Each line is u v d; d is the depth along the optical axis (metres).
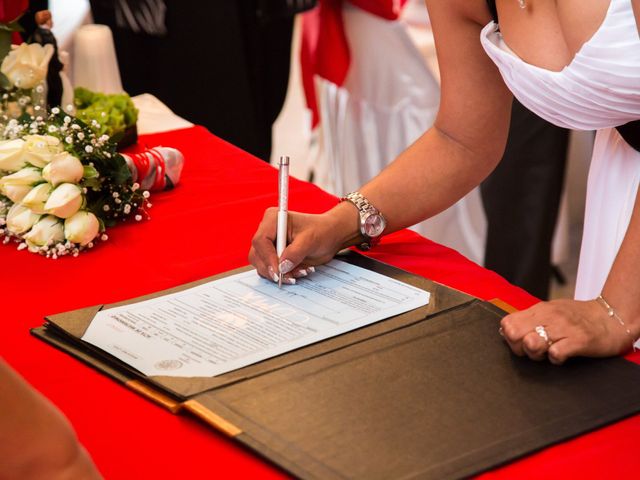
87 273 1.46
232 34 3.08
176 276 1.45
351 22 2.93
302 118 5.03
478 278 1.42
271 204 1.73
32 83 1.77
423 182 1.50
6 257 1.54
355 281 1.37
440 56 1.47
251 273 1.40
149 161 1.74
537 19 1.32
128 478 0.96
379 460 0.94
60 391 1.12
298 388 1.07
